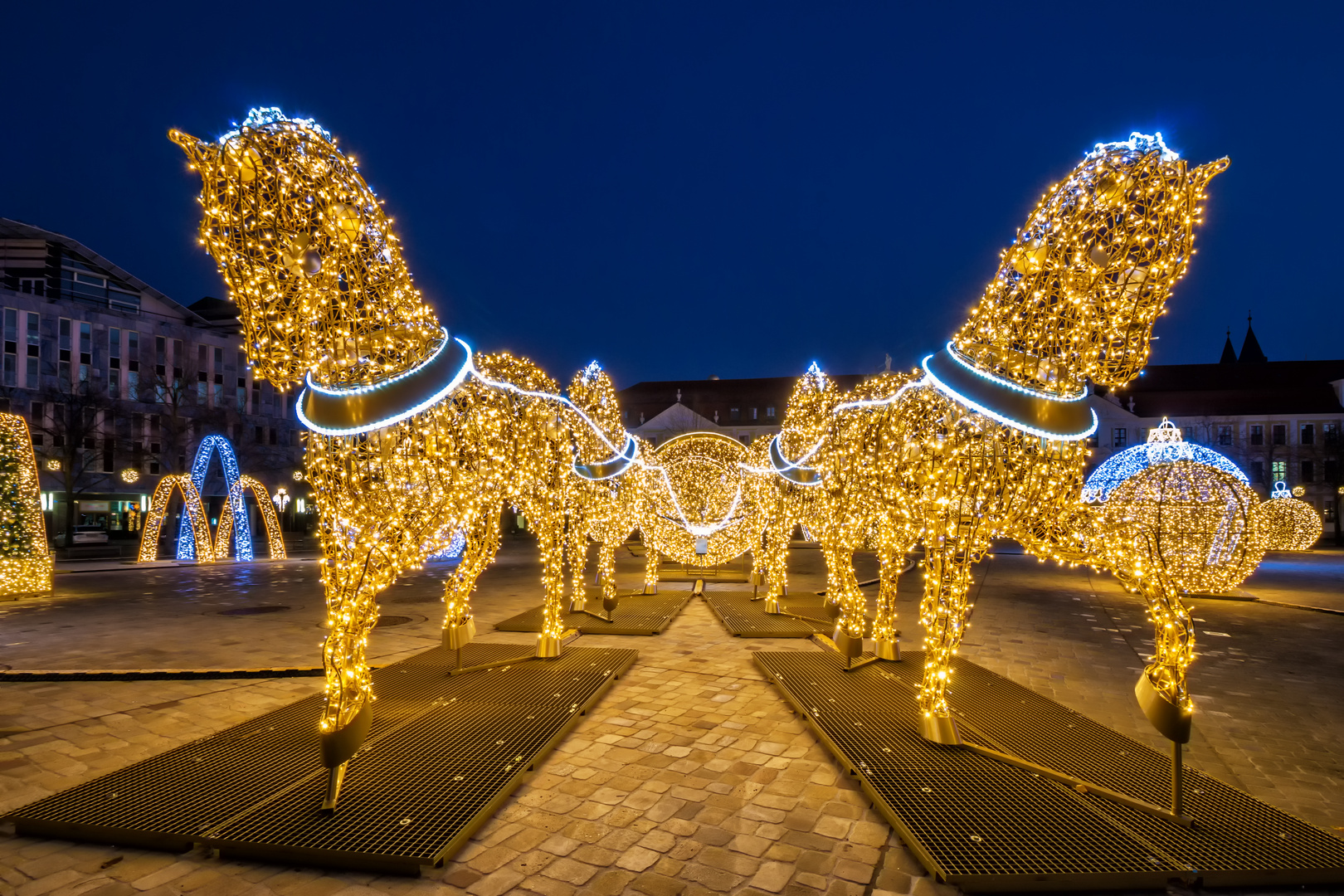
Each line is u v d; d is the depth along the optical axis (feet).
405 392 13.46
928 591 16.19
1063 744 15.88
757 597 39.78
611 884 10.55
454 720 17.16
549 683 20.67
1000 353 14.24
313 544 98.17
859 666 22.67
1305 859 10.97
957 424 15.64
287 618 34.83
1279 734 18.29
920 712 16.12
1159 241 12.64
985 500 15.20
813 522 31.22
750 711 18.95
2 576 41.98
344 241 12.82
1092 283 13.32
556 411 24.62
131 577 55.06
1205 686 23.16
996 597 44.37
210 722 18.13
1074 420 13.80
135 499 116.78
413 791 13.11
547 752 15.58
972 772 14.15
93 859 11.27
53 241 115.65
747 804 13.28
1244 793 13.50
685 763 15.25
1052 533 14.76
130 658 25.46
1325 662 26.81
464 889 10.43
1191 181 12.28
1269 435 155.94
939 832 11.71
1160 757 15.14
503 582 51.01
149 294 125.49
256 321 12.54
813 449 29.09
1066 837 11.59
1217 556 41.63
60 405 98.68
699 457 39.52
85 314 113.91
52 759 15.61
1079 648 28.50
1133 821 12.23
